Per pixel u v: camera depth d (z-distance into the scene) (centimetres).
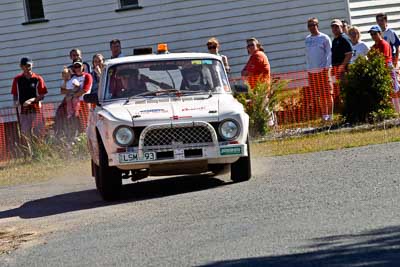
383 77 4188
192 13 6022
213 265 1753
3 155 4547
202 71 3059
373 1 5822
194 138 2766
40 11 6312
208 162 2778
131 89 3009
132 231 2250
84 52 6244
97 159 2962
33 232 2456
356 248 1759
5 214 2892
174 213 2431
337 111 4384
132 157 2745
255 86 4316
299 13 5844
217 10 5981
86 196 3108
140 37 6125
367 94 4178
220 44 5981
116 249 2047
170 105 2864
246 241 1945
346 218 2055
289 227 2036
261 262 1730
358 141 3588
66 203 2981
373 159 3011
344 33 4700
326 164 3055
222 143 2777
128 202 2766
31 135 4516
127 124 2755
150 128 2741
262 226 2088
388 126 3981
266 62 4434
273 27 5894
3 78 6400
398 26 5841
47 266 1970
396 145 3328
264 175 2966
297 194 2477
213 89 3019
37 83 4606
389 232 1861
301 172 2934
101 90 3050
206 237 2045
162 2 6072
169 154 2745
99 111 2920
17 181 3819
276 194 2523
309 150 3541
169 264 1816
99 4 6194
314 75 4409
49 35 6297
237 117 2795
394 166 2775
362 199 2273
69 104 4491
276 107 4384
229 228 2114
